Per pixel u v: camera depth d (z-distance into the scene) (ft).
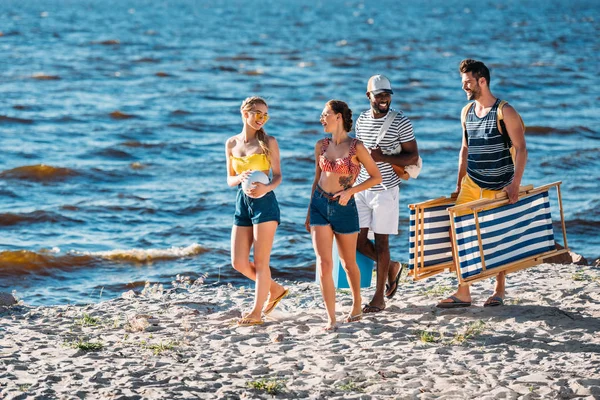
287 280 64.49
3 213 84.43
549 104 197.16
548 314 37.19
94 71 233.96
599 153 129.90
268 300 39.06
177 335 36.04
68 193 98.58
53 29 408.26
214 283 58.49
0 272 64.85
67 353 33.19
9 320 41.73
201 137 144.15
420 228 37.86
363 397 27.17
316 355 32.17
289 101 191.01
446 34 454.40
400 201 99.35
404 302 40.63
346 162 34.58
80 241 77.41
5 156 118.93
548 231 37.04
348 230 35.32
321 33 447.42
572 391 27.61
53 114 158.10
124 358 32.24
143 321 37.76
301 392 27.81
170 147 131.95
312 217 35.68
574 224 87.15
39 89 192.65
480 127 35.83
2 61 247.09
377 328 35.91
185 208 92.48
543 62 299.79
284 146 137.69
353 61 287.48
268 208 36.24
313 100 194.08
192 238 80.07
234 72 247.91
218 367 30.73
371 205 37.78
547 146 142.72
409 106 189.16
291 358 31.86
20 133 138.21
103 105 173.17
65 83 206.08
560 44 391.24
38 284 63.05
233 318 38.81
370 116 37.76
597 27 540.11
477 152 36.19
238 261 37.32
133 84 211.20
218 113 170.60
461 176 38.40
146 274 66.44
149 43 340.59
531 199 36.50
